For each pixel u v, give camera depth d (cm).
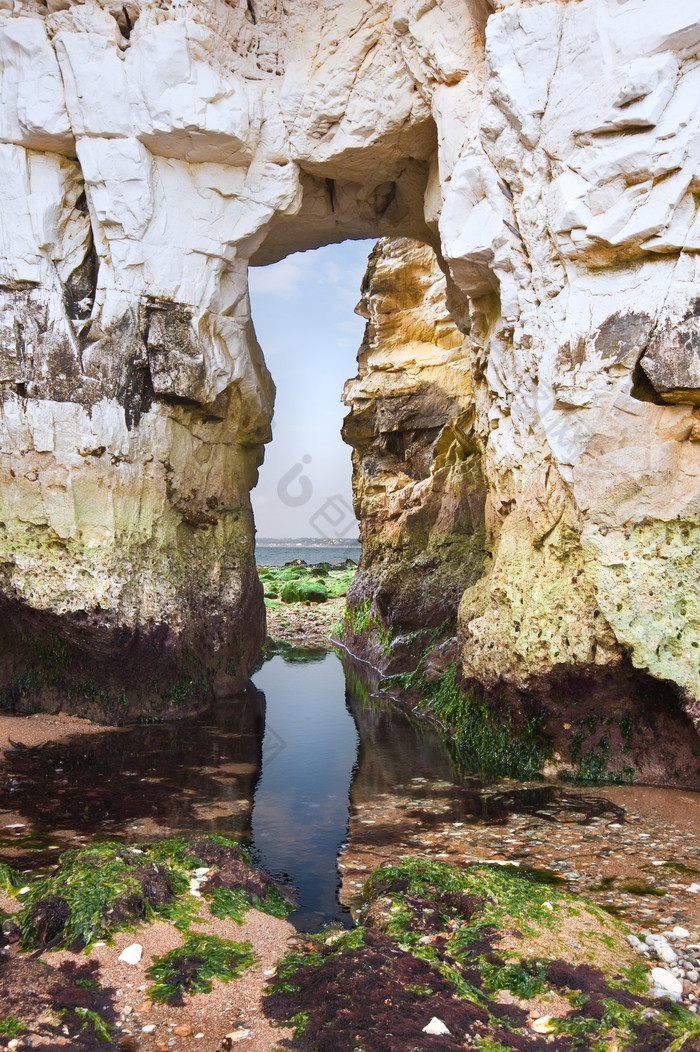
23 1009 301
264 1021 304
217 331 889
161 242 827
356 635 1281
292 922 390
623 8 593
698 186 572
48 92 791
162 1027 300
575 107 609
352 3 820
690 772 611
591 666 622
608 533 609
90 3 792
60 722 791
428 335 1417
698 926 380
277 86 859
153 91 789
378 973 325
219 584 955
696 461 583
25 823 522
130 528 819
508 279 687
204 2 804
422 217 1005
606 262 609
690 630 581
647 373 585
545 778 644
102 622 776
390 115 816
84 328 815
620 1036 289
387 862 467
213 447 952
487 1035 290
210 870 422
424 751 732
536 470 675
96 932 352
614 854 475
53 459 784
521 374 683
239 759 691
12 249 795
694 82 571
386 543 1295
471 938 348
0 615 812
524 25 632
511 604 680
